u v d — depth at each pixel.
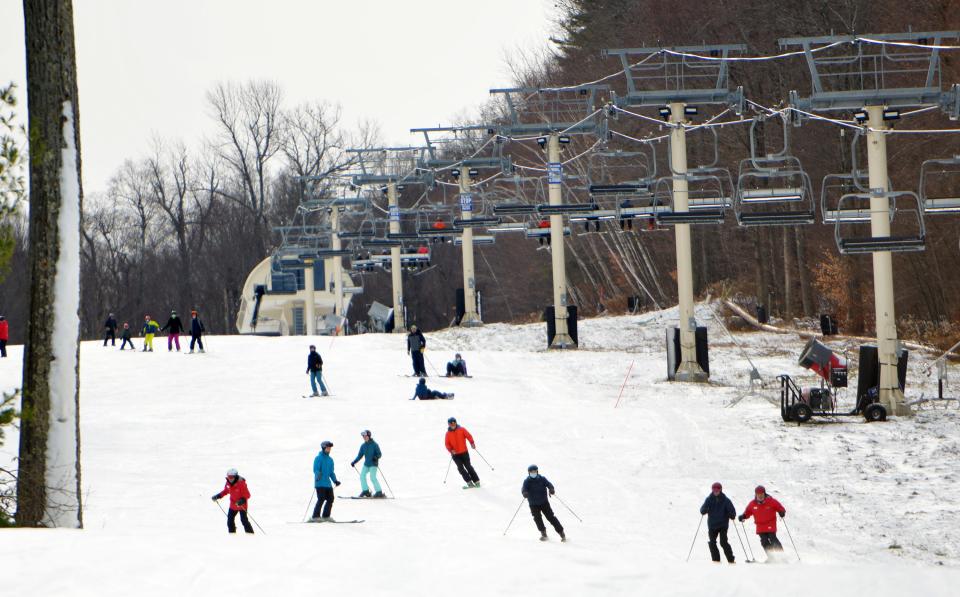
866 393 54.75
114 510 36.47
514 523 35.34
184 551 21.89
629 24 143.50
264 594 19.36
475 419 56.88
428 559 22.61
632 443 50.31
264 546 22.98
